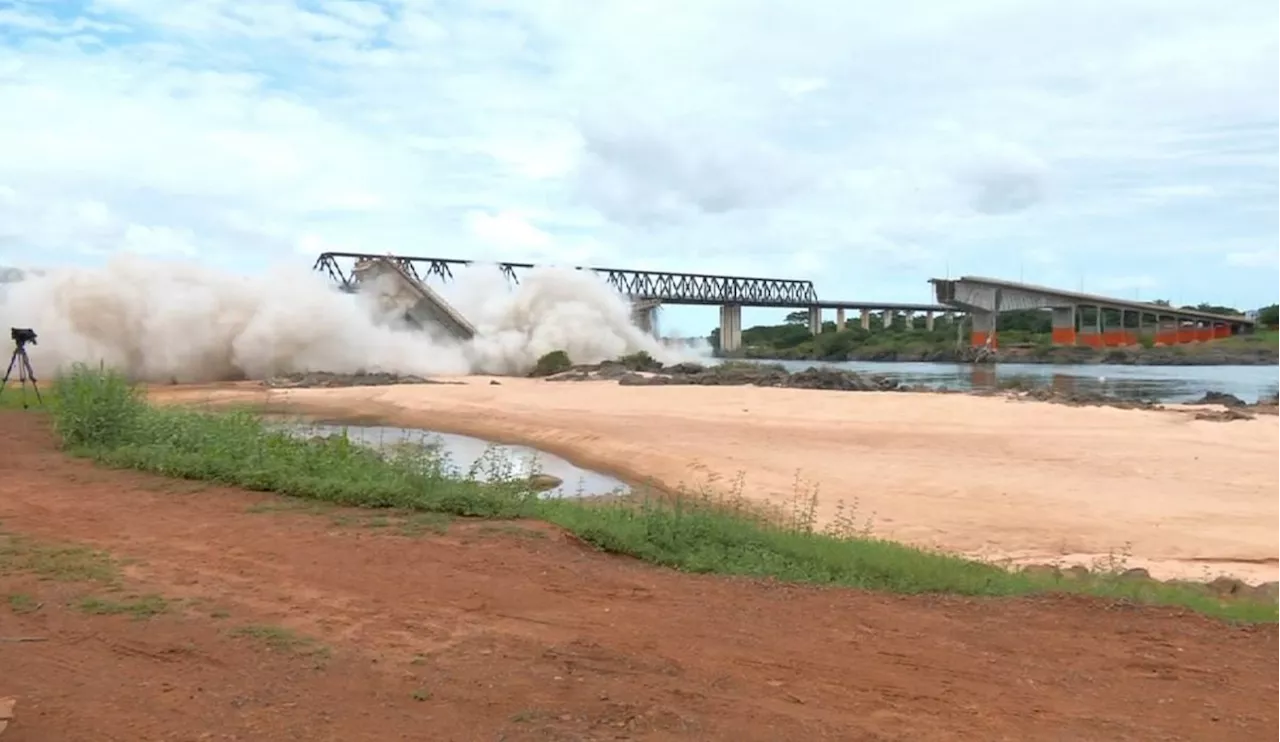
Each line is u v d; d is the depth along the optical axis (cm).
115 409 1673
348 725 546
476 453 2569
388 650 677
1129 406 3481
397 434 2991
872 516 1722
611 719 564
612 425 2944
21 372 2803
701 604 837
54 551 926
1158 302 15812
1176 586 1152
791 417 3103
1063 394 4031
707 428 2841
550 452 2622
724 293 13262
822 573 1018
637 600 838
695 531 1141
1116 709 621
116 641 681
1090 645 758
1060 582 1089
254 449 1452
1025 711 612
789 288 14775
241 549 965
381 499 1207
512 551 988
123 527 1052
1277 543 1549
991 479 2038
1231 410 3409
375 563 920
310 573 878
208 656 654
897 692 637
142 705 568
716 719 573
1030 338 14075
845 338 13812
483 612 778
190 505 1186
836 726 572
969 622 817
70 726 536
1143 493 1906
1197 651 748
